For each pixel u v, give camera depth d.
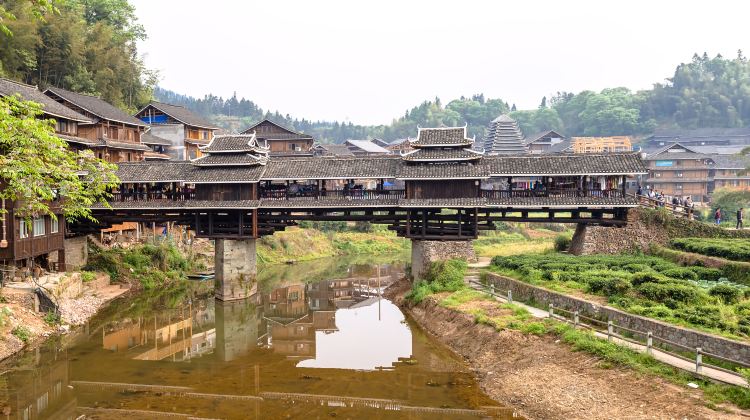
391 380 28.05
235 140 46.12
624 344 24.44
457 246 47.34
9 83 44.22
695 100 150.62
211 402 25.31
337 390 26.81
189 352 33.91
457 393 25.36
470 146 44.28
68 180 23.42
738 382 19.30
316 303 48.34
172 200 45.59
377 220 45.16
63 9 71.69
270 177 44.12
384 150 120.50
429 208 43.56
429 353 31.73
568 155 43.06
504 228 76.81
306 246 77.81
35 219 38.69
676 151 90.00
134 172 46.06
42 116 44.28
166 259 56.25
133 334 37.25
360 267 68.69
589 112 162.50
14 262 37.41
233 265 46.88
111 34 79.88
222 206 43.91
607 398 21.03
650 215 45.50
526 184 50.44
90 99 61.75
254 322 41.69
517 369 25.98
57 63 68.62
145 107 80.38
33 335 32.03
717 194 76.44
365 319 41.47
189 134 82.75
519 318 30.77
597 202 41.44
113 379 28.42
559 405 21.75
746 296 28.52
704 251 38.56
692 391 19.58
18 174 20.88
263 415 23.75
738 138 127.62
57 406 24.66
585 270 36.31
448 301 36.78
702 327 23.48
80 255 48.00
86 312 39.81
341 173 43.50
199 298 48.72
